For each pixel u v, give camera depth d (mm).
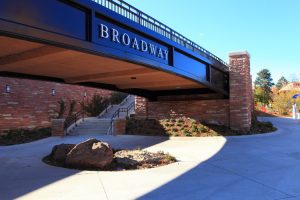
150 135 18047
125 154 9859
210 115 20641
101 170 8531
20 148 13664
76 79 14242
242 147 12961
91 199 6016
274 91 71812
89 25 8438
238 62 19453
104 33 9055
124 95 30531
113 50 9422
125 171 8312
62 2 7684
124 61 10344
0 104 17656
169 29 12852
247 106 19250
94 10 8539
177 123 18984
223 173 8133
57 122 18297
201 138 16453
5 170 8688
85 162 8758
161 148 12930
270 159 10148
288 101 37812
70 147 10055
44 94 21000
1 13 6270
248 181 7320
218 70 18578
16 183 7242
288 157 10516
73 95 23984
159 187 6801
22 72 12633
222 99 20328
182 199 6000
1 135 16922
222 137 16797
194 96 21125
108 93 29047
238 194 6309
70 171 8391
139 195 6242
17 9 6574
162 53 12375
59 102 21875
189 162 9594
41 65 11070
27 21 6773
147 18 11336
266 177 7715
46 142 15797
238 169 8609
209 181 7305
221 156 10703
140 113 23406
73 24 7973
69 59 10211
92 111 25094
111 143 14945
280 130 20422
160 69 12195
